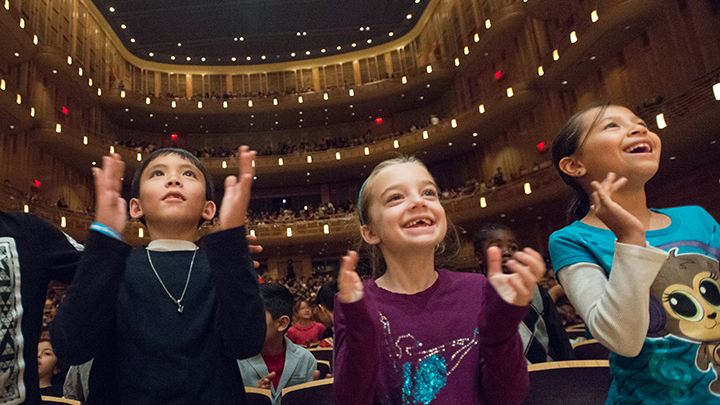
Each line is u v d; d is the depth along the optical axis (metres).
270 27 20.89
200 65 23.09
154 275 1.26
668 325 1.01
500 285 0.85
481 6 17.44
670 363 0.99
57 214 15.61
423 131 19.73
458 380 0.98
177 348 1.15
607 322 0.93
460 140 19.34
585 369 1.47
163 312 1.20
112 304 1.11
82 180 19.08
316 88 23.38
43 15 16.03
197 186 1.36
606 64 13.64
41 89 16.14
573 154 1.25
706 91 9.82
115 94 19.55
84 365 2.06
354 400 0.89
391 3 20.61
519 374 0.90
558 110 15.36
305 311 4.45
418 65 22.34
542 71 14.91
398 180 1.07
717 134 10.05
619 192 1.18
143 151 19.73
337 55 23.25
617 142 1.15
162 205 1.31
